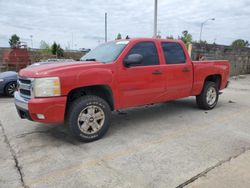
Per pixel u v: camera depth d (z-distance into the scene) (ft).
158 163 10.93
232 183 9.23
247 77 53.06
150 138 14.11
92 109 13.48
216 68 20.85
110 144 13.25
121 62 14.33
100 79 13.37
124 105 14.88
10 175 10.11
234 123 17.04
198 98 20.65
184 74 17.92
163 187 9.07
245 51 58.13
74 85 12.54
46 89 11.93
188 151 12.19
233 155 11.68
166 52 16.98
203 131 15.31
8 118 18.93
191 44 44.32
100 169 10.48
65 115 13.17
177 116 18.97
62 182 9.53
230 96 28.63
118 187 9.11
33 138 14.37
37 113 12.00
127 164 10.88
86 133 13.35
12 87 29.76
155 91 16.20
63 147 12.93
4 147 13.07
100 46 17.67
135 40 15.37
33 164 11.05
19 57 57.41
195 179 9.57
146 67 15.46
